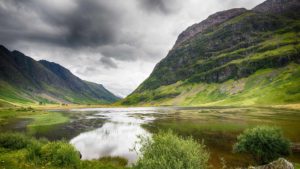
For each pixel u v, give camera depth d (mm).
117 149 49062
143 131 73688
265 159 33688
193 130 70500
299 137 53062
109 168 29781
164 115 136500
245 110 149500
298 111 128625
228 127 74312
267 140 33656
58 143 30078
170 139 17562
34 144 30812
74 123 98438
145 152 17625
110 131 74875
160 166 15969
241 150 35156
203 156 18812
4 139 34500
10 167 24141
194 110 179125
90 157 42469
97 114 160000
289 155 36000
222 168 32969
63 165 26781
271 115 107938
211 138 56844
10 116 117312
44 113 146750
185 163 16281
